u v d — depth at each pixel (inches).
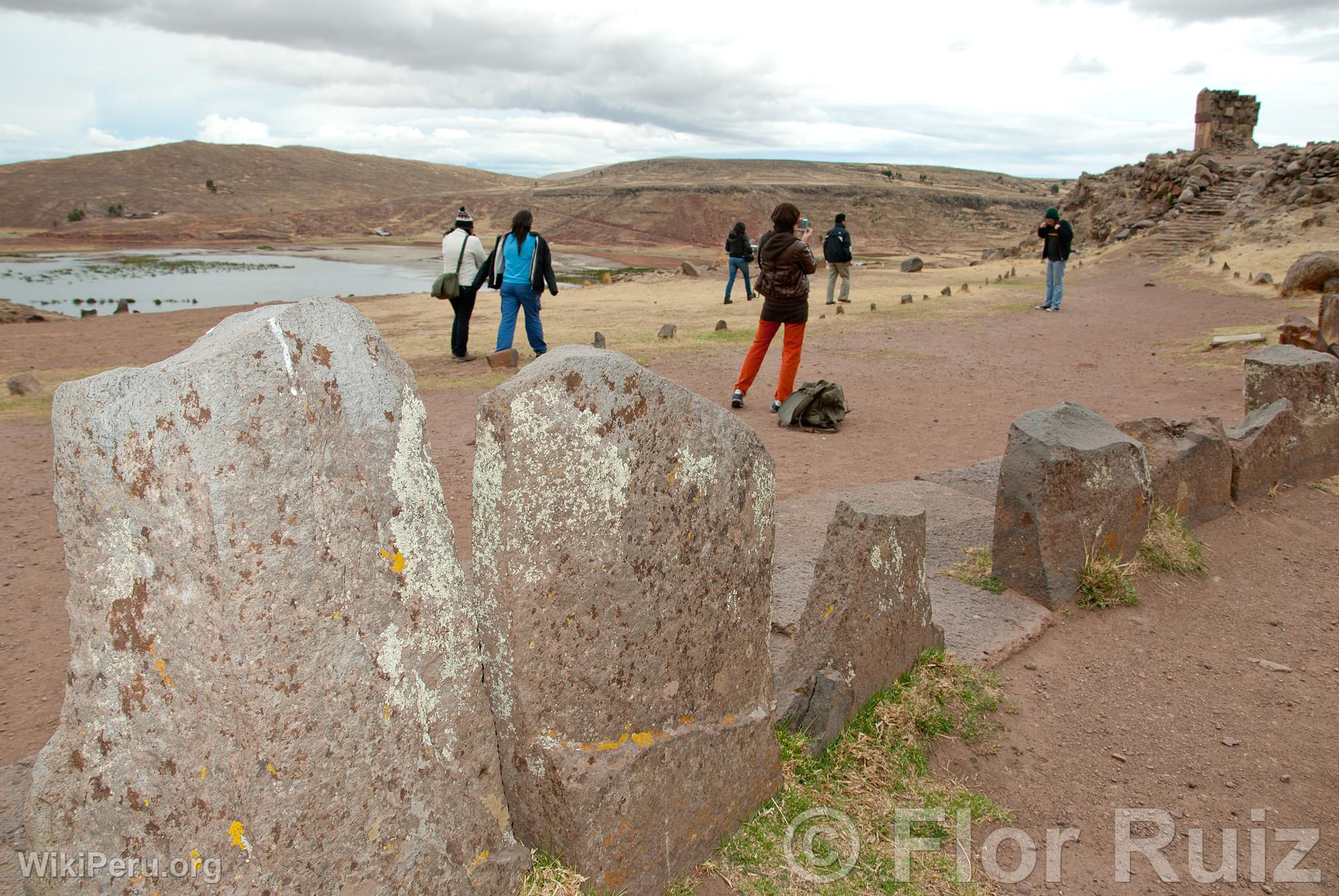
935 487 269.9
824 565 144.9
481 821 91.6
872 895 110.8
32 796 88.7
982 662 165.6
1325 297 441.4
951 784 135.4
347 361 80.1
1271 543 228.7
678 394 103.4
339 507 78.4
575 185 6156.5
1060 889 118.6
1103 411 369.7
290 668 74.3
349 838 78.4
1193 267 963.3
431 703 85.7
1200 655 177.3
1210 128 1758.1
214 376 71.8
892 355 516.7
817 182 6953.7
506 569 92.1
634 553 100.2
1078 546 191.8
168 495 75.1
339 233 3846.0
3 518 248.1
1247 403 280.1
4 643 175.0
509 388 91.6
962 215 4837.6
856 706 140.3
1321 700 163.3
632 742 102.0
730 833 116.2
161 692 79.2
